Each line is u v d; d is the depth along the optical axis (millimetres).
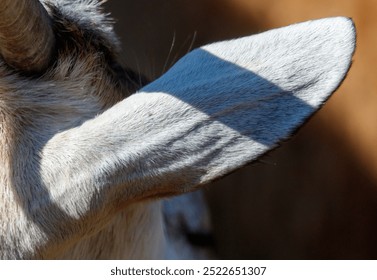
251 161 3027
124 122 3094
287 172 9000
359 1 8797
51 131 3244
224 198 8961
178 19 9172
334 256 8977
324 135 8953
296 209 9008
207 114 3059
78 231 3182
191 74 3141
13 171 3156
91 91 3447
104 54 3580
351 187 8938
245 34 9133
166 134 3053
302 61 3061
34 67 3297
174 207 5508
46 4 3473
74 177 3098
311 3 8945
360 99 8867
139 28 9055
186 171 3061
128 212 3754
